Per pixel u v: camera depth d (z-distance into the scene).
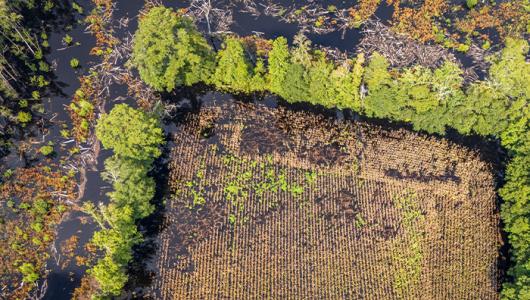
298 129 58.09
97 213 52.03
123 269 49.66
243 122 58.38
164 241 51.91
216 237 52.03
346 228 53.12
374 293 50.34
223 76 57.59
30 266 49.75
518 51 54.25
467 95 56.09
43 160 56.16
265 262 51.06
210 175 55.19
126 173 49.16
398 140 58.03
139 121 50.91
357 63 55.44
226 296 49.50
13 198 53.81
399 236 53.00
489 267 52.09
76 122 58.12
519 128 54.69
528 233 50.03
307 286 50.31
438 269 51.75
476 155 57.84
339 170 56.06
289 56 56.62
